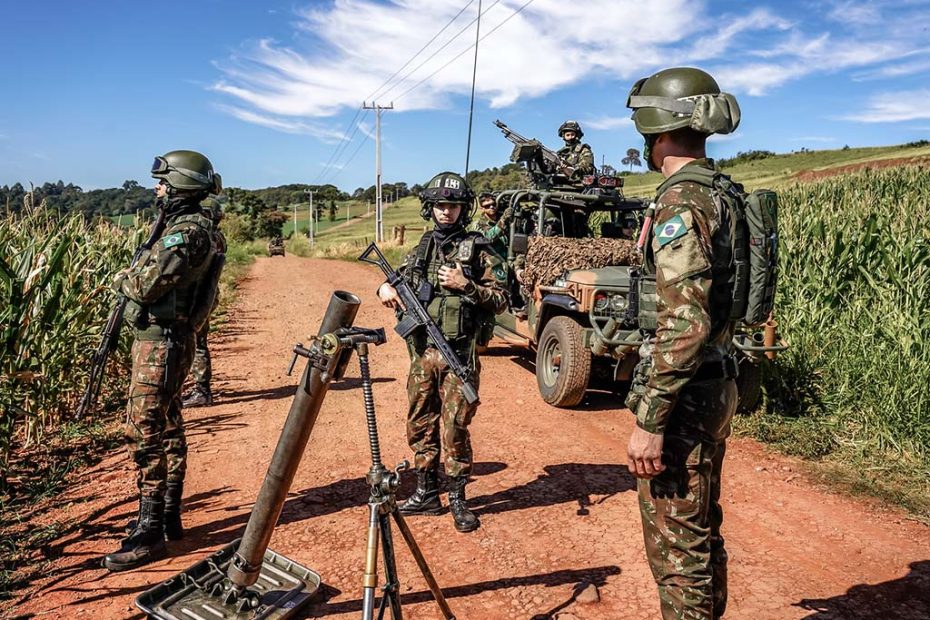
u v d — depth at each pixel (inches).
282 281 700.7
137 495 161.9
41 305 191.9
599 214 314.0
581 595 118.9
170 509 139.0
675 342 76.5
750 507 159.2
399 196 6003.9
